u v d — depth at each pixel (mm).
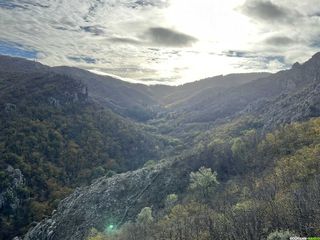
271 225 51906
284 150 110000
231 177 111938
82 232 109375
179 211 87562
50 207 164750
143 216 92938
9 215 156500
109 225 108000
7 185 164625
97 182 145750
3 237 146750
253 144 128500
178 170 125562
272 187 75375
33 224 148000
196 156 133625
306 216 49406
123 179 134125
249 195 79000
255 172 106312
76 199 133000
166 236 64938
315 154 87812
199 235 59438
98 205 121750
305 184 69750
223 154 127500
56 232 117438
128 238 80125
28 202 166000
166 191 115562
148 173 132750
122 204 118250
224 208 72500
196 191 104375
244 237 51000
